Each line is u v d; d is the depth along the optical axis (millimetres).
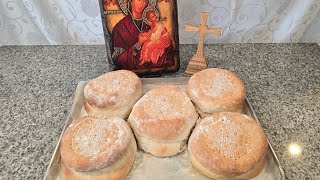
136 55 467
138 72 481
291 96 464
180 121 363
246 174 337
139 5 433
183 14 534
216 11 531
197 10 529
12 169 363
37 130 410
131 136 360
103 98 387
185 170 359
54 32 559
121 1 427
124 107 397
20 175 357
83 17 538
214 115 375
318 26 562
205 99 388
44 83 487
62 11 532
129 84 411
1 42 583
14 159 374
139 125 366
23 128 413
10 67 520
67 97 461
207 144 342
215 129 355
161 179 350
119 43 455
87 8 524
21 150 384
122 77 424
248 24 552
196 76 426
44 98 459
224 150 335
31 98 459
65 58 540
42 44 584
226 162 324
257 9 530
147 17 443
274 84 486
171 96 398
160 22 451
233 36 571
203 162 333
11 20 551
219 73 431
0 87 478
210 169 329
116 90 399
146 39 458
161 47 469
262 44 576
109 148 333
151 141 365
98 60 535
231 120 366
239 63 528
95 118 373
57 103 451
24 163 369
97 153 329
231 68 517
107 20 437
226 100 387
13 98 459
